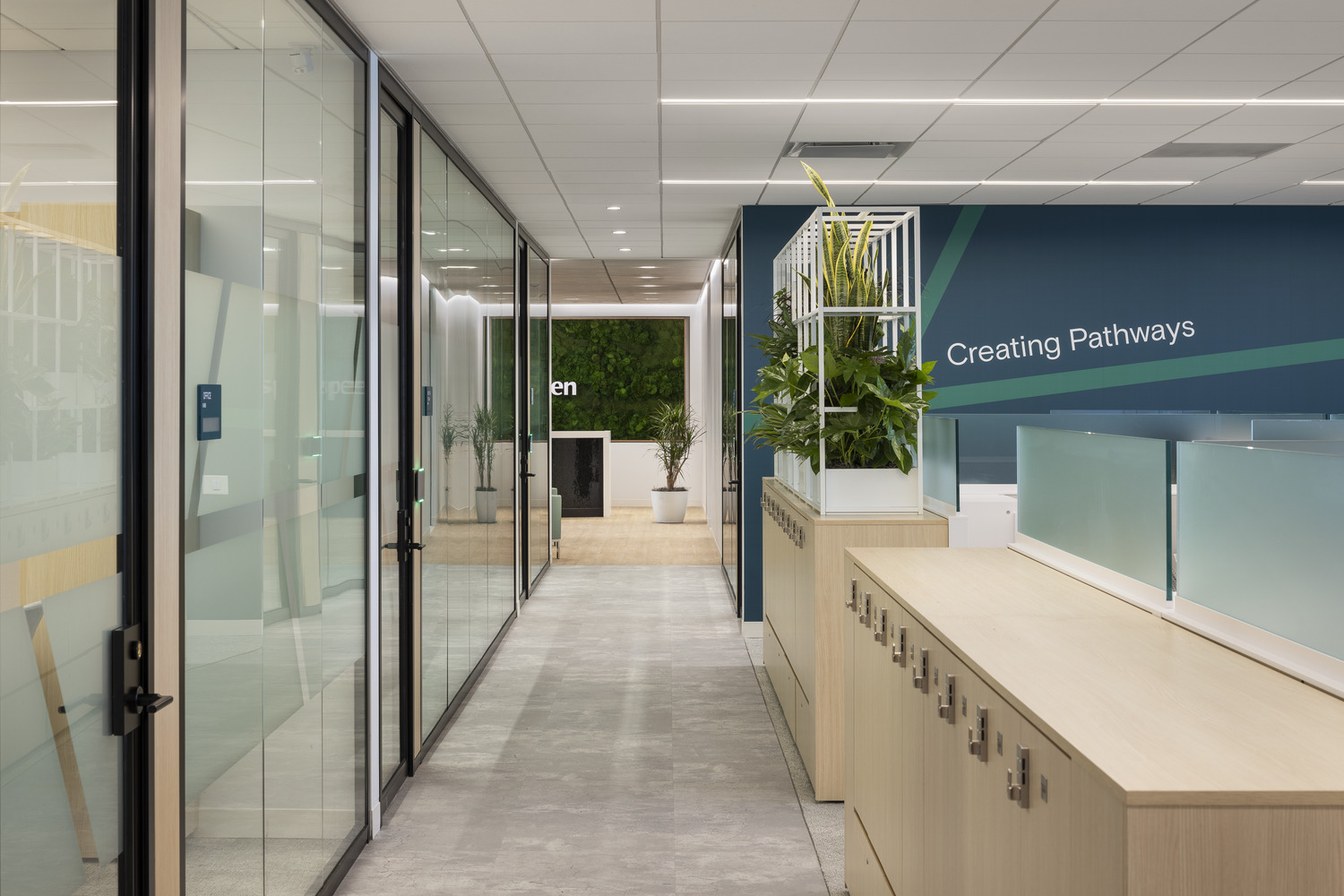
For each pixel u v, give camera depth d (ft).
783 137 16.57
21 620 5.24
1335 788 4.12
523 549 26.53
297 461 9.41
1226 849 4.10
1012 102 14.75
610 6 11.02
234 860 8.04
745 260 22.41
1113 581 8.17
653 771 13.98
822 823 12.20
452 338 16.66
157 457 6.57
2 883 5.10
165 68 6.67
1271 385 22.86
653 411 50.75
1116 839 4.22
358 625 11.43
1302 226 22.80
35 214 5.29
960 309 22.70
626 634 22.49
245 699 8.23
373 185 12.00
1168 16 11.40
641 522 43.96
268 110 8.74
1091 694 5.43
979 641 6.59
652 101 14.53
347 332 11.10
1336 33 11.96
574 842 11.66
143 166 6.39
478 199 19.10
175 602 6.86
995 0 10.94
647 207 22.65
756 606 22.43
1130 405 22.85
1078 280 22.71
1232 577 6.46
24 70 5.17
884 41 12.15
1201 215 22.75
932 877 7.21
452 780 13.67
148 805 6.50
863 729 9.61
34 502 5.34
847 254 13.62
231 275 7.89
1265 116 15.48
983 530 19.06
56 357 5.52
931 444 14.48
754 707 17.03
